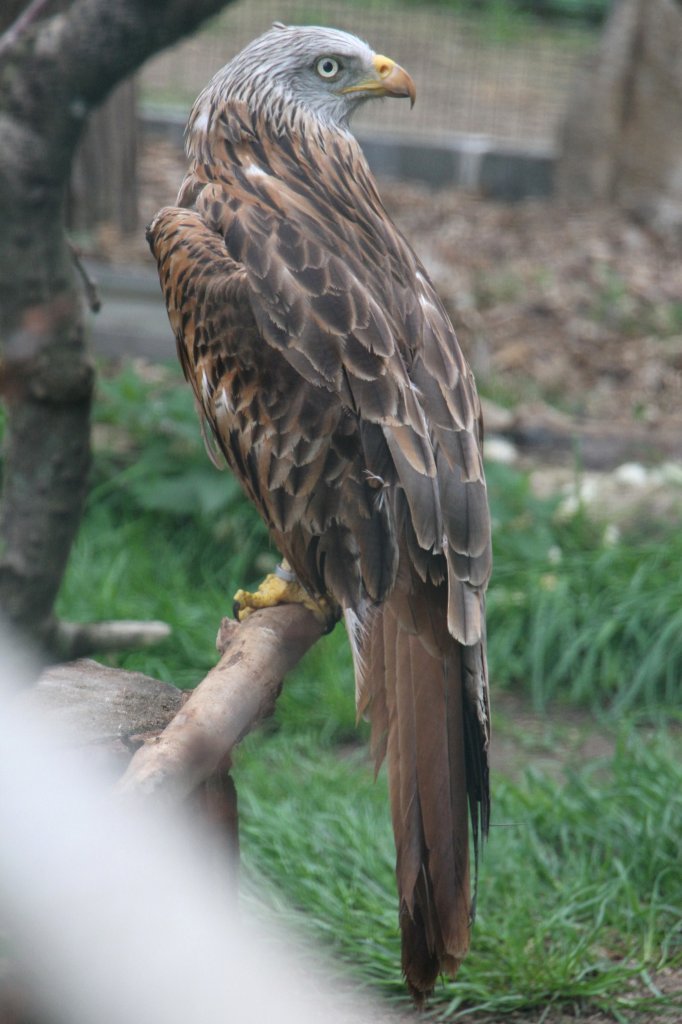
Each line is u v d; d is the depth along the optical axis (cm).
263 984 620
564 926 719
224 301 513
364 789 881
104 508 1177
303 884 757
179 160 2041
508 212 2072
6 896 343
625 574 1131
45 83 584
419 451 477
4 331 636
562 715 1048
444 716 443
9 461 677
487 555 475
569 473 1352
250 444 504
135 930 375
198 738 380
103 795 383
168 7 554
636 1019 659
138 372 1383
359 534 475
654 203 2086
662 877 768
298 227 530
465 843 427
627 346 1688
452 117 2488
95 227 1689
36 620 698
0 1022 329
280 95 578
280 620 500
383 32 2805
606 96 2111
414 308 527
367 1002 676
